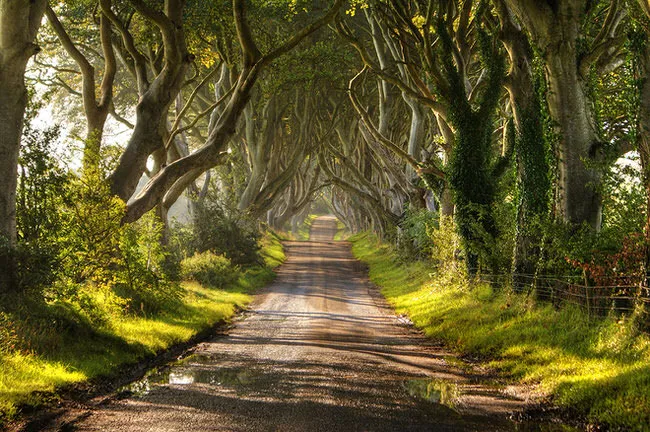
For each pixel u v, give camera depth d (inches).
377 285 1492.4
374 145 1752.0
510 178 984.9
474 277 940.0
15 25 563.5
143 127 862.5
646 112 498.9
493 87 936.9
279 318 903.1
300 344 649.6
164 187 871.1
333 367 508.7
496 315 683.4
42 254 547.8
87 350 496.1
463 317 742.5
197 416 340.8
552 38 661.3
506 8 797.9
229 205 1731.1
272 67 1493.6
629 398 335.6
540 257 678.5
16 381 373.7
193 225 1640.0
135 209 842.8
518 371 472.1
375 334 753.0
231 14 1000.2
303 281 1550.2
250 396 393.1
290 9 1239.5
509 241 869.8
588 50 668.7
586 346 465.1
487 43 930.1
